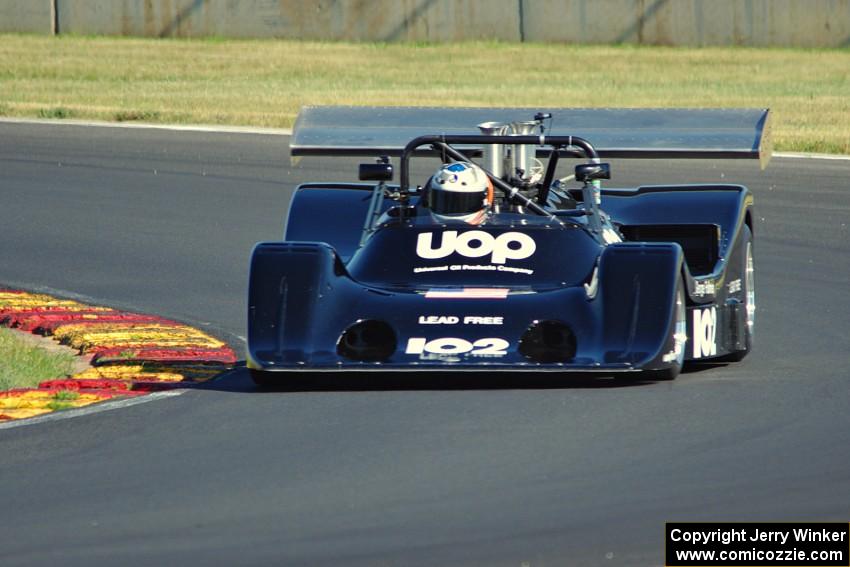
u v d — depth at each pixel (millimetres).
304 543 21250
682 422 28031
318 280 31359
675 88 119438
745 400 30047
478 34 161375
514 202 35406
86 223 58719
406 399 30297
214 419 29062
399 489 23828
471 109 42156
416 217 34594
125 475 25047
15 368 33969
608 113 41344
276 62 141625
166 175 70000
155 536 21672
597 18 159375
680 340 31234
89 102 104062
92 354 37344
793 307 43062
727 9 156875
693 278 33125
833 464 25141
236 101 106250
